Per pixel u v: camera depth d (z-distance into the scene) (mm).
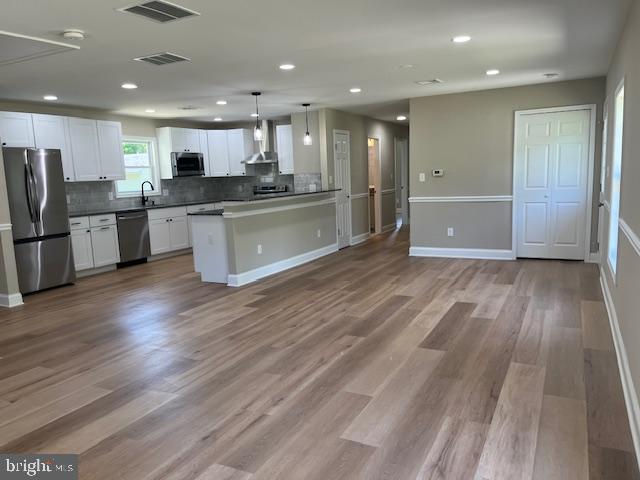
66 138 6348
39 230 5555
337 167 7867
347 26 3359
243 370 3154
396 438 2289
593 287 4871
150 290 5531
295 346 3547
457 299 4617
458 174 6637
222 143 8750
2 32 3223
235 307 4660
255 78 5020
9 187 5270
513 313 4117
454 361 3166
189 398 2791
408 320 4039
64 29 3207
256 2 2822
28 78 4629
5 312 4793
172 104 6574
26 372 3268
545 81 5855
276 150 8602
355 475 2021
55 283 5746
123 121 7520
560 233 6203
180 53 3916
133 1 2729
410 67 4719
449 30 3533
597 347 3312
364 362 3205
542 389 2729
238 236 5566
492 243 6570
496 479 1962
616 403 2551
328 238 7559
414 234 7031
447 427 2369
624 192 3338
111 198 7395
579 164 5977
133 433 2430
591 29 3594
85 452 2275
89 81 4871
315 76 5004
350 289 5176
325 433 2357
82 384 3041
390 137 10133
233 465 2125
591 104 5793
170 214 7723
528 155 6223
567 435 2260
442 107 6594
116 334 3992
